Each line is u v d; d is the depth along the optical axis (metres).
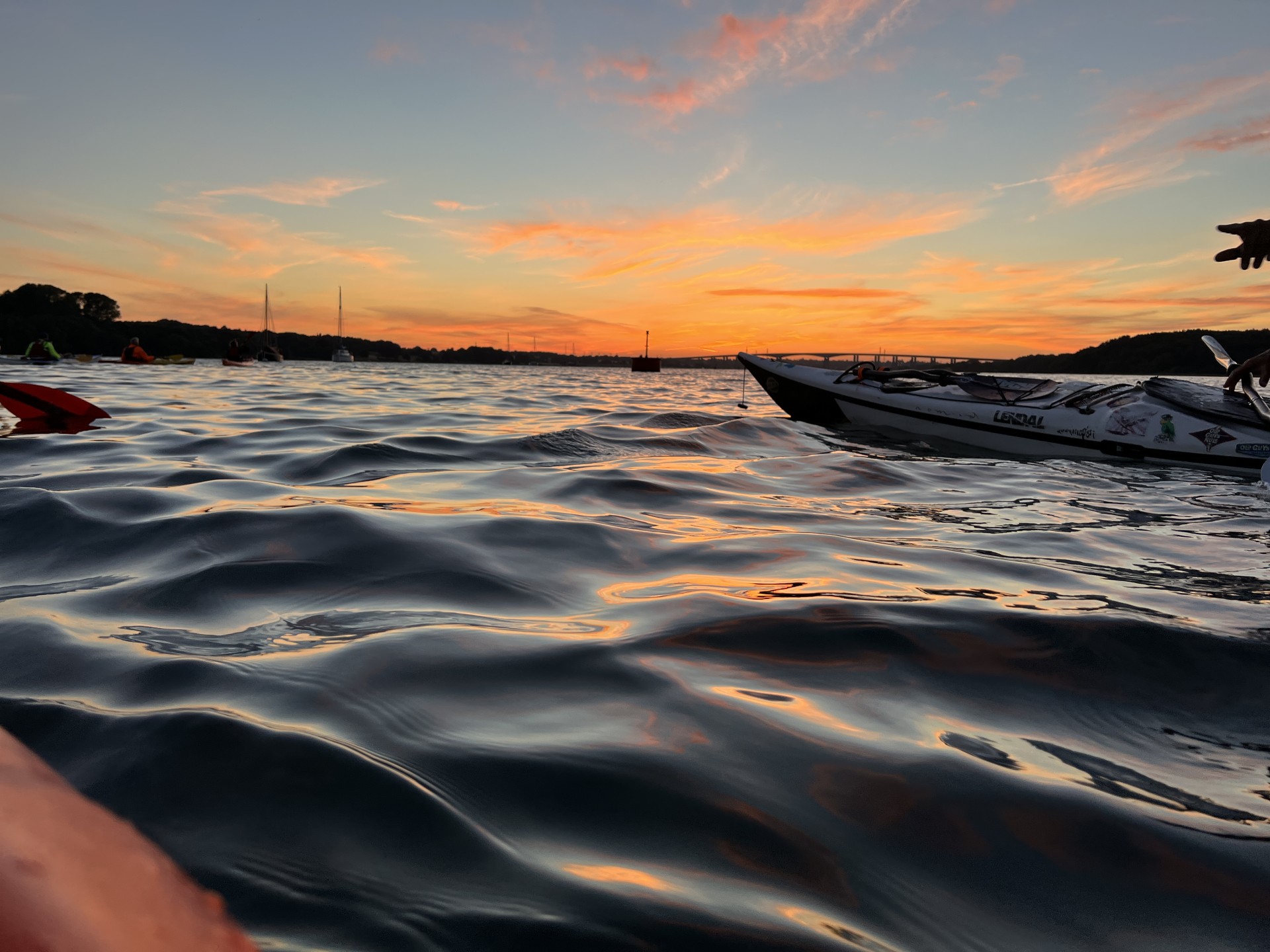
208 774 1.25
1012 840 1.18
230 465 4.93
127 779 1.23
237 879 1.02
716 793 1.26
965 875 1.10
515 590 2.40
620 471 5.01
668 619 2.12
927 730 1.53
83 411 7.55
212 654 1.78
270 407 10.48
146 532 2.90
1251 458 6.06
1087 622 2.14
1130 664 1.90
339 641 1.88
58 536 2.87
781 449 7.06
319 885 1.01
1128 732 1.58
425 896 1.00
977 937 0.99
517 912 0.97
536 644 1.90
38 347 27.02
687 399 17.53
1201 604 2.45
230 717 1.44
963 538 3.47
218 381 19.05
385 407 11.55
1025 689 1.76
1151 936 1.01
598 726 1.47
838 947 0.94
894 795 1.28
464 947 0.91
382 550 2.72
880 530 3.61
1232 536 3.66
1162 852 1.17
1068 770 1.40
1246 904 1.07
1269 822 1.26
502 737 1.42
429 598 2.28
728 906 1.00
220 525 3.00
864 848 1.14
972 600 2.36
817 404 9.24
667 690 1.65
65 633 1.90
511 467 5.15
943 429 8.08
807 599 2.33
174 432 6.71
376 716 1.48
